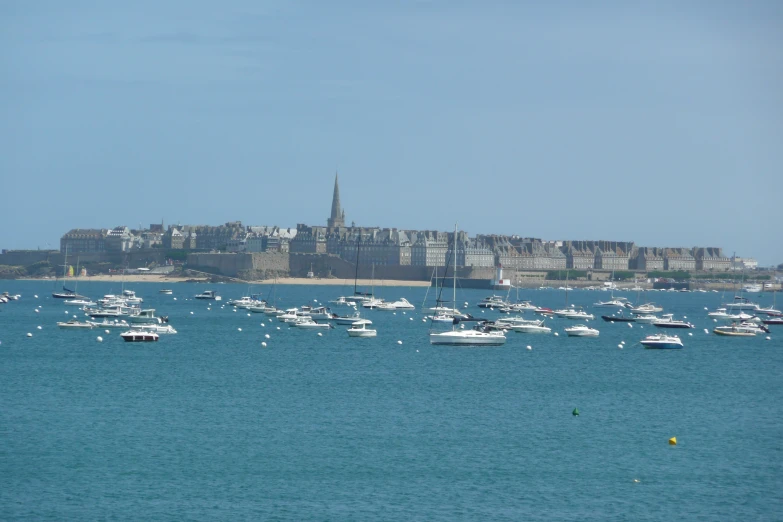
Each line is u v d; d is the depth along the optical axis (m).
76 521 125.88
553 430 178.12
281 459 154.62
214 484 141.12
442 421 184.88
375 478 145.00
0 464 149.75
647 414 195.62
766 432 178.38
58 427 175.00
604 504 134.88
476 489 140.50
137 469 148.00
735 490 141.50
